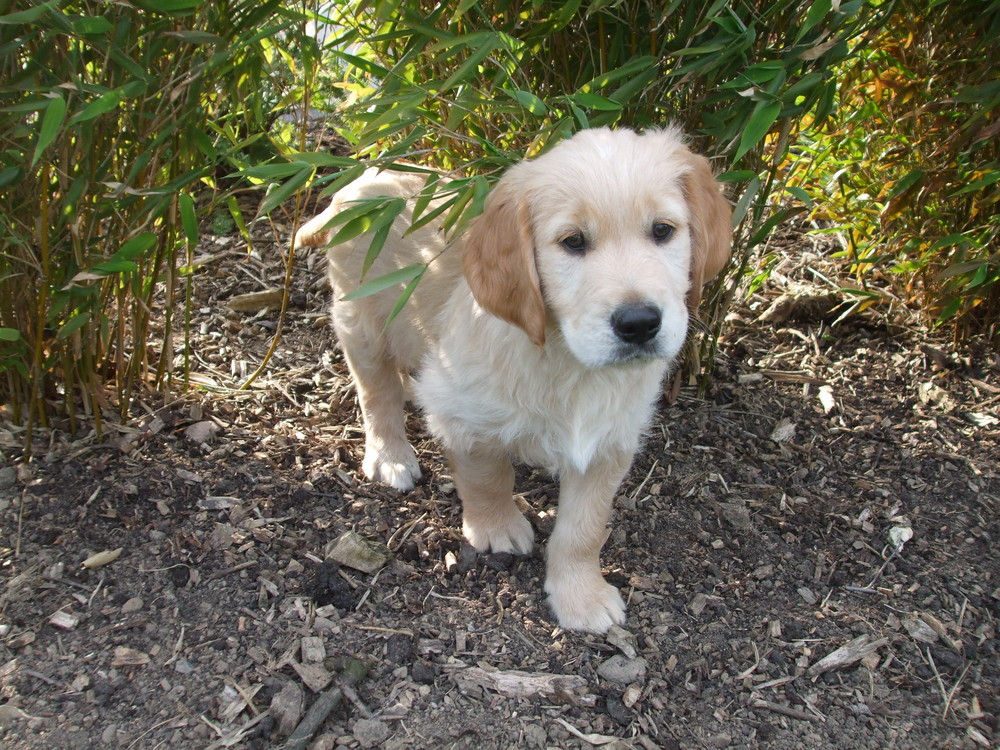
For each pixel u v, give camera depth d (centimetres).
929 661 65
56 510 69
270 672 61
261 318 95
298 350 92
